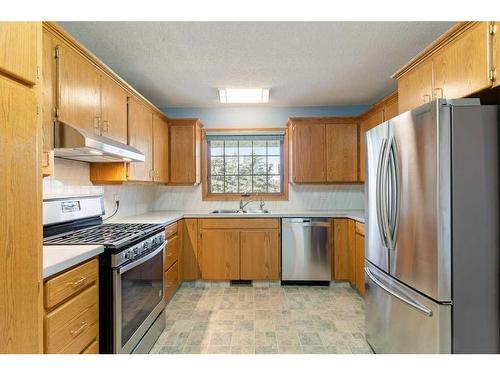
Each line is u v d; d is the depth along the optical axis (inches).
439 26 78.1
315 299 119.6
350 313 105.9
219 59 97.8
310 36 83.0
